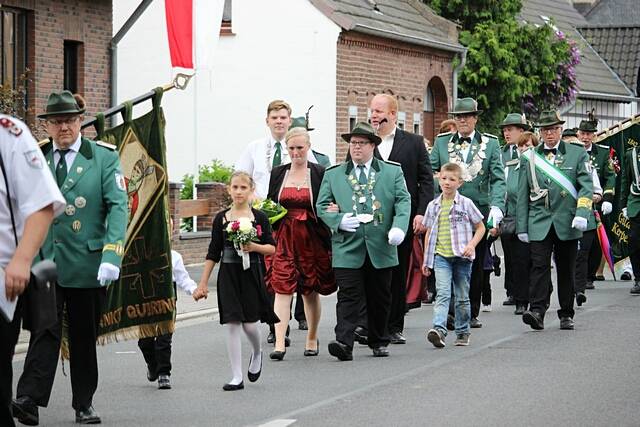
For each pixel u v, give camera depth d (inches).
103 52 1014.4
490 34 1632.6
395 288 604.1
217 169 1218.0
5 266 314.3
